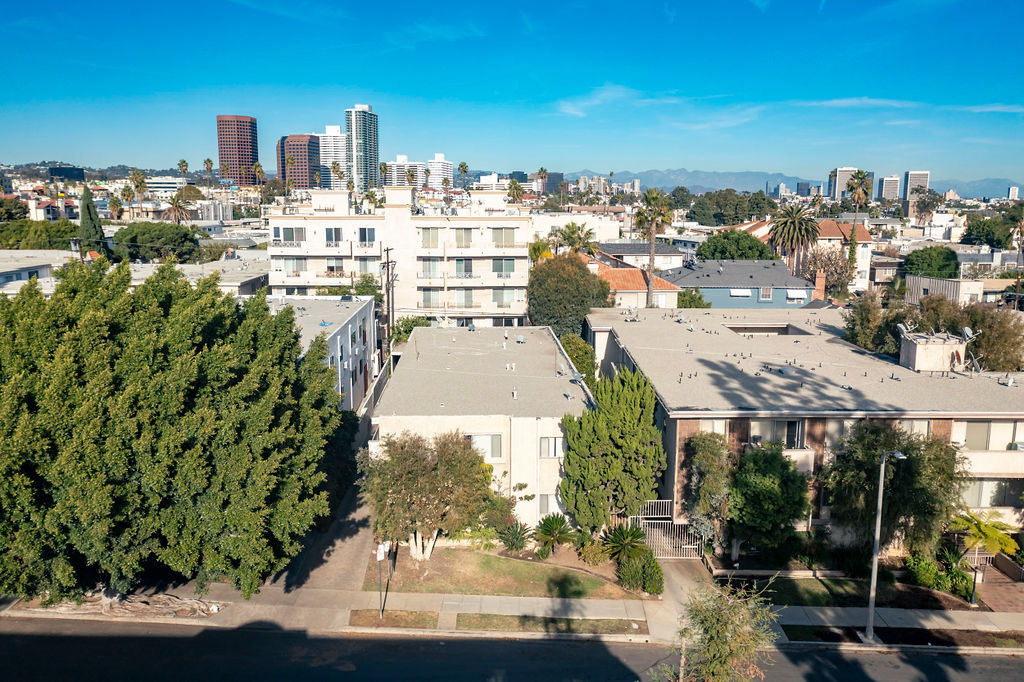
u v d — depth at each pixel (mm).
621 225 156500
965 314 38062
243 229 142375
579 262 62500
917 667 22859
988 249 121125
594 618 25234
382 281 68375
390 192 68250
